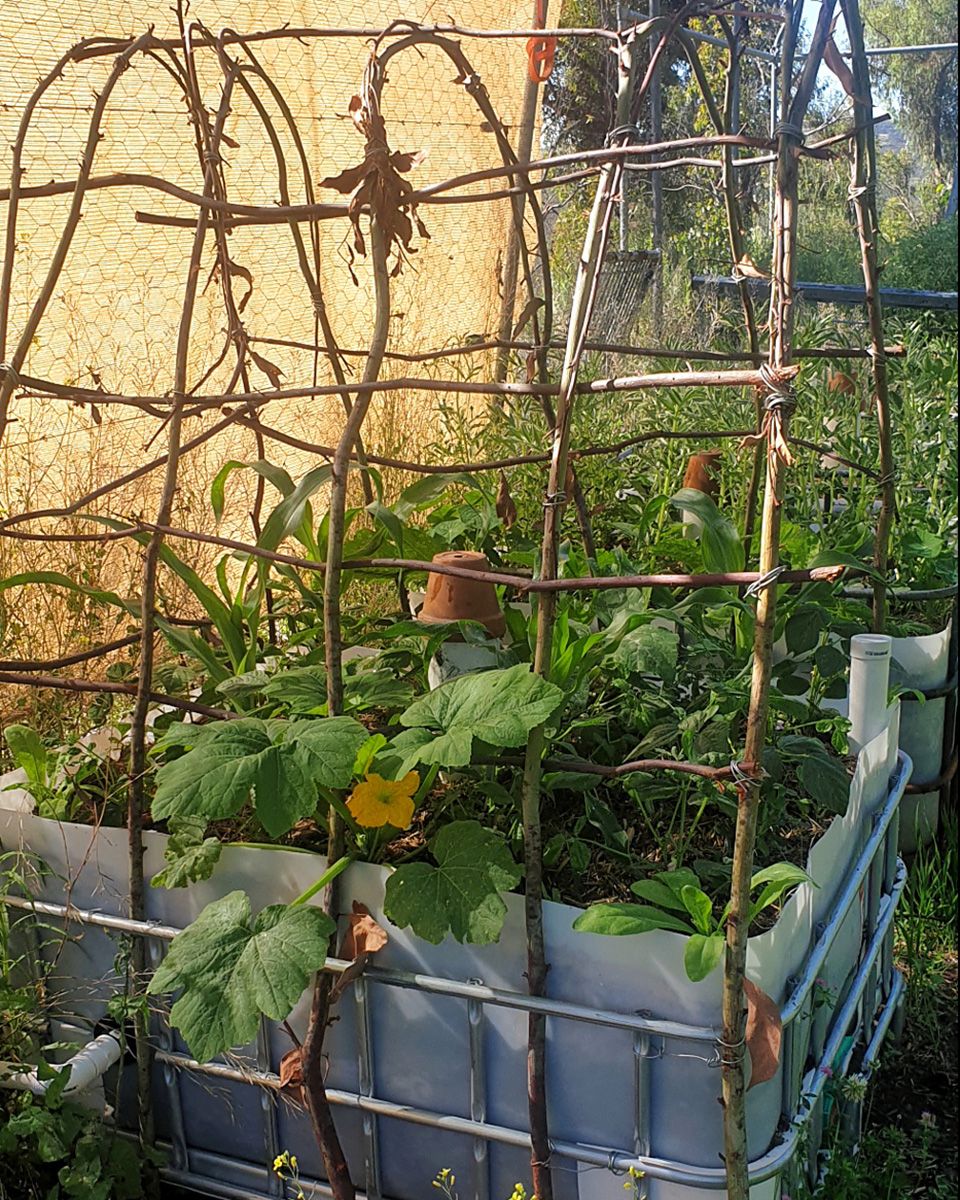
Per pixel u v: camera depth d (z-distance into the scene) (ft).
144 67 9.95
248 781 4.89
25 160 9.14
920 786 9.46
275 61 11.48
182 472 9.71
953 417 12.08
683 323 16.72
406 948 5.44
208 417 10.62
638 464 12.16
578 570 7.83
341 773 4.94
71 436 9.47
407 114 13.60
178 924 5.89
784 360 4.27
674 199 20.77
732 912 4.65
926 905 8.60
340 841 5.51
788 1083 5.35
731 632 7.70
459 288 15.01
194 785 4.85
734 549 7.37
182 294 10.67
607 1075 5.16
